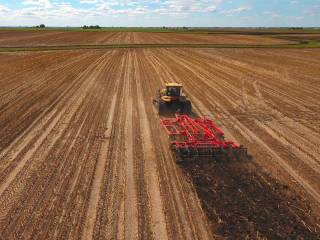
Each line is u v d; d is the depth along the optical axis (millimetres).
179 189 9961
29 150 12711
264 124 16562
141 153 12492
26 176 10672
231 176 10867
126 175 10773
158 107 17531
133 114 17438
